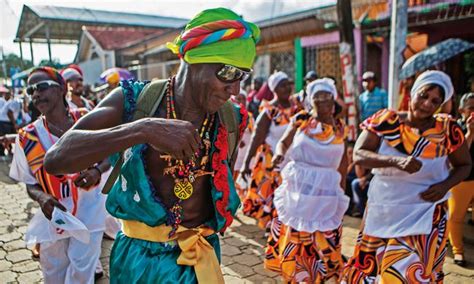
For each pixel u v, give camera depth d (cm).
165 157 152
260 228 498
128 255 166
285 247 309
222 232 177
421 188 252
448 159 265
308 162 309
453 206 374
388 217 255
